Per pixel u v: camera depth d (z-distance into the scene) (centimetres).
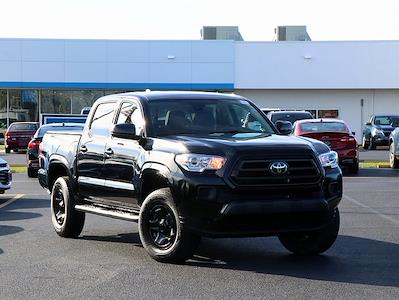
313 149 705
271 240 899
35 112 3991
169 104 809
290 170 680
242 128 809
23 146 3203
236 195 664
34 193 1513
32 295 602
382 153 3053
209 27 4412
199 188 666
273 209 668
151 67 3875
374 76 3912
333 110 4041
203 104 823
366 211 1162
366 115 4044
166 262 730
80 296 598
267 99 4031
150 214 729
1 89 3947
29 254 795
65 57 3844
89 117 908
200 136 750
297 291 609
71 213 902
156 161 717
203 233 672
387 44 3897
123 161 787
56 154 957
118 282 649
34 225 1027
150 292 610
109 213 817
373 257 771
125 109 834
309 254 783
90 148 866
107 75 3862
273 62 3912
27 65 3831
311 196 693
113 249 827
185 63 3878
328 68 3925
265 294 599
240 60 3900
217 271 694
